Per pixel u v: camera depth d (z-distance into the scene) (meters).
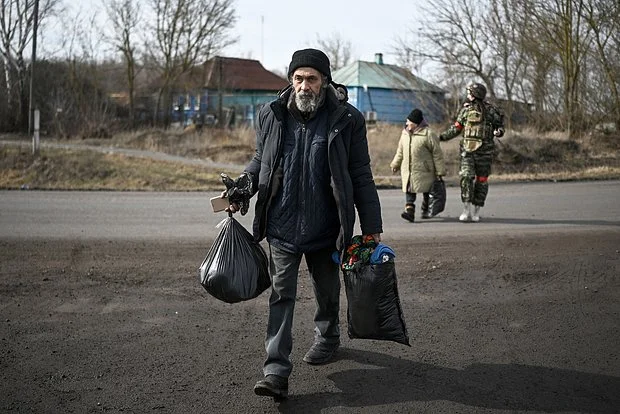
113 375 4.13
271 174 3.92
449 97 29.00
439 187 9.89
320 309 4.31
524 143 21.52
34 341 4.69
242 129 28.11
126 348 4.58
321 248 4.00
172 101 42.38
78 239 8.20
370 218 4.04
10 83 38.69
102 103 38.75
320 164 3.88
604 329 4.98
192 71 42.50
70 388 3.94
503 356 4.46
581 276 6.40
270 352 3.81
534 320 5.19
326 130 3.89
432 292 5.92
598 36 24.78
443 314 5.33
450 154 20.23
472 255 7.26
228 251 3.96
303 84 3.79
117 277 6.37
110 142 27.55
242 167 19.03
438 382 4.04
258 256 4.06
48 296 5.74
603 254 7.24
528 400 3.79
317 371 4.23
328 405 3.73
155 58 41.56
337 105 3.90
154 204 12.11
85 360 4.36
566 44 25.23
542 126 26.66
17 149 18.80
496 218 10.10
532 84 27.16
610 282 6.19
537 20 26.00
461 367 4.28
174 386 3.98
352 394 3.87
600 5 24.44
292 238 3.91
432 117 30.22
